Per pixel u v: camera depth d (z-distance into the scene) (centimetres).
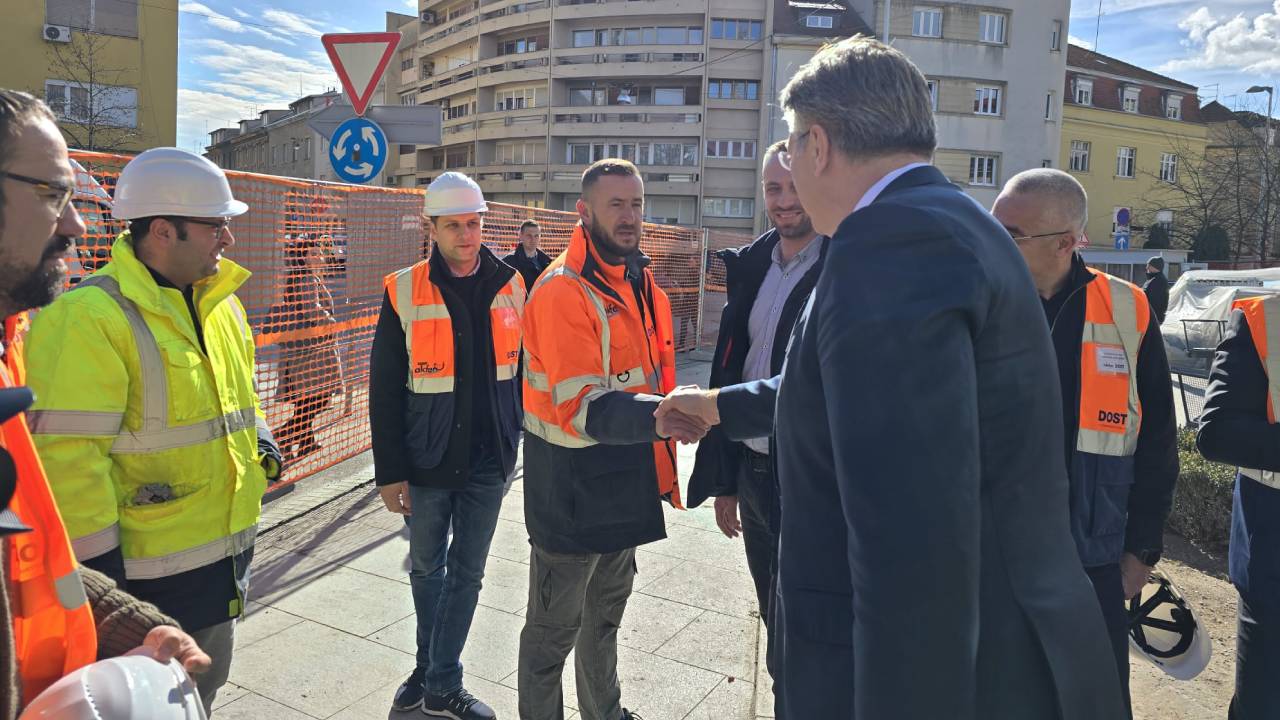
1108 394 226
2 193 117
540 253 822
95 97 2366
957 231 109
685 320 1362
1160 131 4641
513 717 305
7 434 123
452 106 6850
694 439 188
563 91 5984
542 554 253
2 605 108
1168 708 320
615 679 279
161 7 2456
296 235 568
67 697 111
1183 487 538
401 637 356
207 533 209
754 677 327
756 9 5406
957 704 100
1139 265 3762
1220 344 239
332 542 461
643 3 5597
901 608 98
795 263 287
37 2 2286
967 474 100
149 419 198
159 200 201
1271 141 3200
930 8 4116
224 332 224
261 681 317
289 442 566
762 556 297
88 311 189
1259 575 227
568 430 232
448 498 318
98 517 182
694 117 5522
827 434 115
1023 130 4234
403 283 310
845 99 126
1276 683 224
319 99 5650
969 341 105
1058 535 118
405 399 311
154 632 139
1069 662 115
